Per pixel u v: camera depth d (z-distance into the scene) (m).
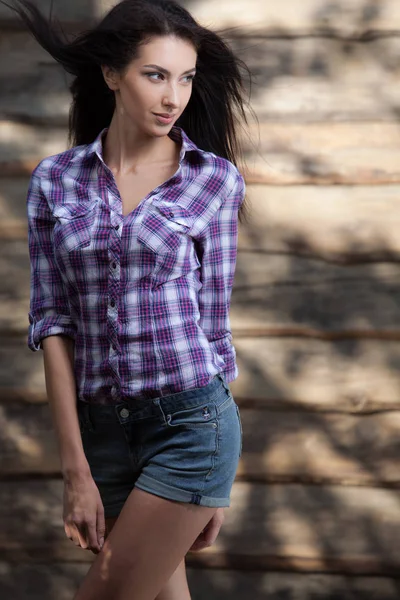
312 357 9.88
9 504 10.27
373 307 9.78
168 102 6.32
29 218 6.71
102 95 7.16
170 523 6.47
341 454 9.95
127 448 6.61
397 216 9.70
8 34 9.88
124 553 6.45
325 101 9.70
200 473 6.46
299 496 10.06
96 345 6.47
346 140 9.70
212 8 9.66
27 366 10.11
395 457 9.91
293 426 9.97
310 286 9.82
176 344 6.36
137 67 6.31
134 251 6.29
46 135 9.95
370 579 10.08
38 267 6.71
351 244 9.75
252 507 10.09
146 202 6.41
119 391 6.42
